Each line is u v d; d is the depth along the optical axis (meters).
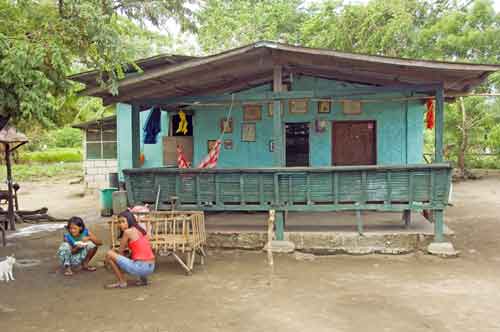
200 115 11.17
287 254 7.68
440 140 7.78
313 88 10.56
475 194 16.12
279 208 7.75
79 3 6.47
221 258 7.56
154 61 10.97
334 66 7.65
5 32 6.41
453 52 20.27
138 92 8.23
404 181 7.46
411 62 7.05
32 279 6.50
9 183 10.65
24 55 5.57
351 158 10.62
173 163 11.52
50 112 6.23
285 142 10.83
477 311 5.02
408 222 8.10
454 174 21.41
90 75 8.64
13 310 5.24
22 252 8.23
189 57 10.77
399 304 5.26
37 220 11.56
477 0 19.77
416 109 10.31
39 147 34.56
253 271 6.75
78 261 6.75
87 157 17.02
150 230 6.85
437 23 20.38
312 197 7.70
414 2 21.53
